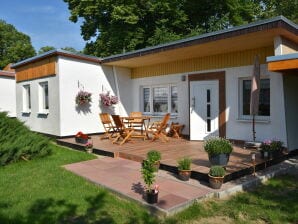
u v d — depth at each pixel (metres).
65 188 5.26
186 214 4.24
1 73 16.12
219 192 4.95
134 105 12.98
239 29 7.04
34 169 6.59
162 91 11.97
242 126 9.12
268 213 4.32
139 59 10.67
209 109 9.91
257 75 7.83
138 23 21.38
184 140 10.26
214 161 5.98
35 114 12.50
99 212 4.28
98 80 11.88
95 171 6.46
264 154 7.00
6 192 5.02
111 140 10.14
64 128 10.78
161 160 6.86
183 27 21.84
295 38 7.59
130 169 6.64
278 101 8.20
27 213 4.19
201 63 10.20
